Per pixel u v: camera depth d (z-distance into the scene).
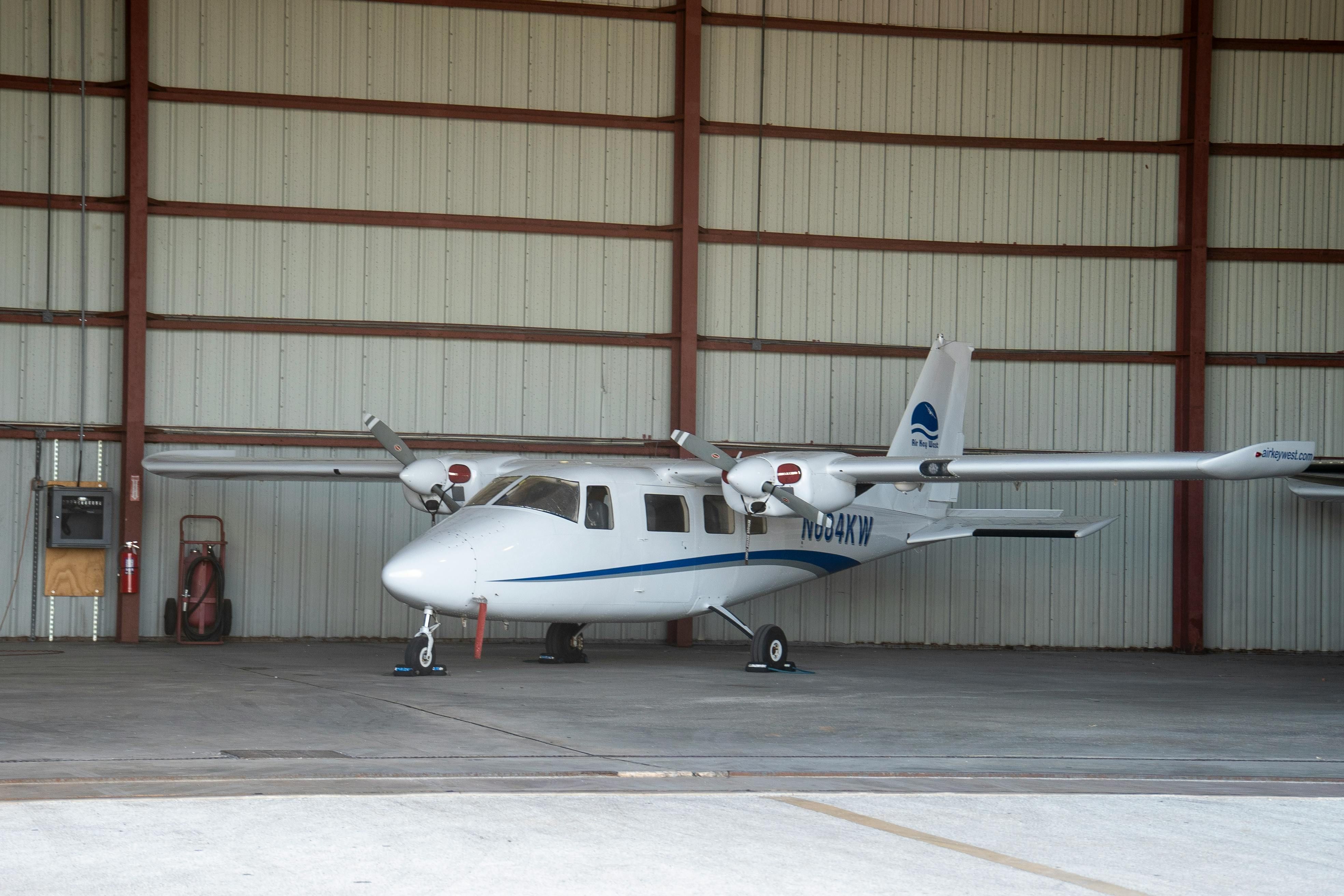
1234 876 5.10
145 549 17.12
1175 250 18.69
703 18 18.20
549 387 18.09
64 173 17.02
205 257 17.31
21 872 4.77
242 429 17.39
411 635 17.81
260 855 5.07
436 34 17.80
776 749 8.26
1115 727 9.82
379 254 17.72
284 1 17.45
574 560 13.16
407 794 6.34
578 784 6.74
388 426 17.48
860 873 4.98
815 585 18.53
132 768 7.02
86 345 17.05
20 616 16.86
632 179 18.27
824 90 18.50
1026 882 4.93
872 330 18.61
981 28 18.67
